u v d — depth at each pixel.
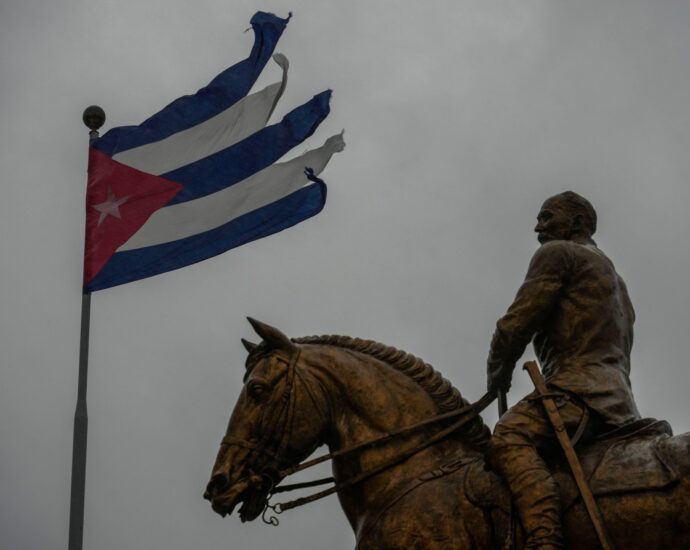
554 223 8.91
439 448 8.52
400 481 8.41
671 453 7.93
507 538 7.91
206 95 11.91
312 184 11.66
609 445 8.15
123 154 11.73
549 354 8.55
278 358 8.59
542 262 8.52
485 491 8.13
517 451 8.05
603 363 8.39
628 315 8.71
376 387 8.59
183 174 11.70
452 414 8.54
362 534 8.36
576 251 8.58
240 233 11.58
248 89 11.95
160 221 11.58
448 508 8.16
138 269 11.41
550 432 8.18
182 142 11.80
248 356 8.74
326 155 11.73
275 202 11.66
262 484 8.46
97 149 11.75
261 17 12.06
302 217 11.62
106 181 11.66
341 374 8.62
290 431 8.48
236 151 11.77
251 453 8.45
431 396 8.64
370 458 8.47
